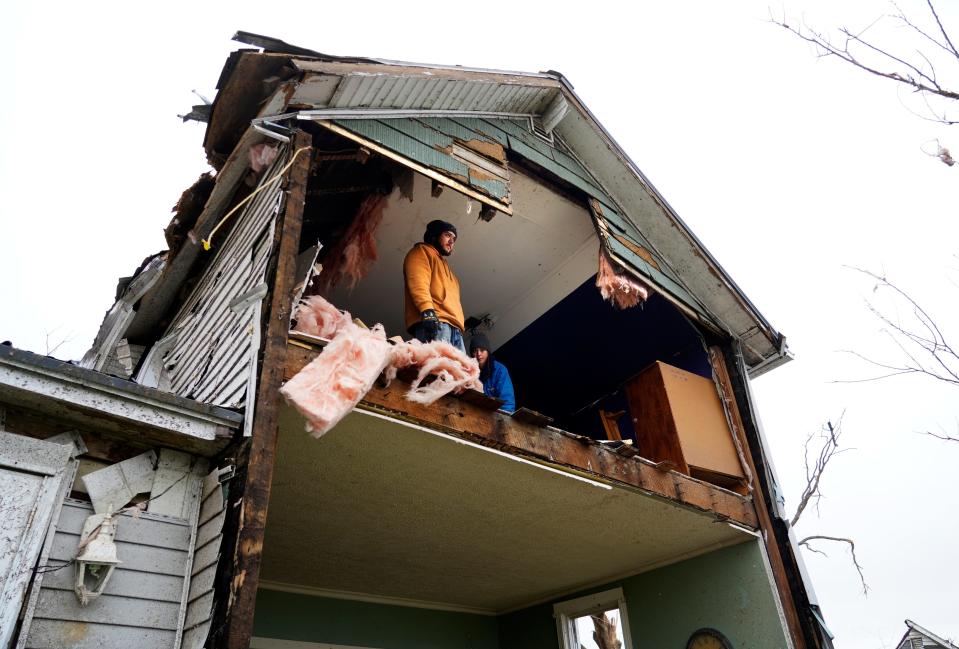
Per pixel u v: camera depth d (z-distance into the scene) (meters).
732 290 5.96
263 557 4.96
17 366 2.33
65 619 2.32
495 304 6.91
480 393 3.53
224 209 4.30
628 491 4.22
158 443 2.76
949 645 12.45
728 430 5.57
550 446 3.87
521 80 5.13
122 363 5.93
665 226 5.96
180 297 5.32
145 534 2.60
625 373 6.86
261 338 2.90
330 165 4.29
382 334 3.26
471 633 6.58
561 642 6.07
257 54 3.43
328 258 5.10
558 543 5.00
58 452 2.53
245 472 2.52
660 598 5.45
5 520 2.32
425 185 5.36
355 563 5.20
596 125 5.74
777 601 4.74
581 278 6.37
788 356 6.11
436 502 4.16
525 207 5.75
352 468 3.66
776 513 5.16
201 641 2.36
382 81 3.98
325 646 5.54
